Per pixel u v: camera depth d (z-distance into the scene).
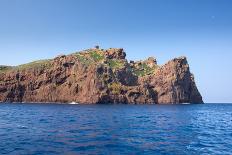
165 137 41.44
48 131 46.56
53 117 81.56
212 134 46.09
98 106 182.62
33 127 52.38
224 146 34.03
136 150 30.86
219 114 116.69
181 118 86.88
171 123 67.50
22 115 90.19
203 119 84.50
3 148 30.81
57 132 45.44
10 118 75.88
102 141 36.62
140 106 192.88
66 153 28.73
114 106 185.62
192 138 40.75
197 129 54.00
